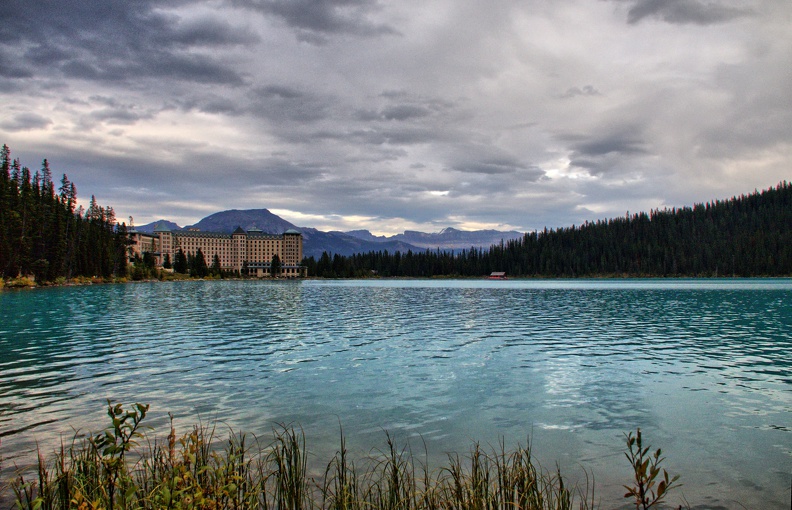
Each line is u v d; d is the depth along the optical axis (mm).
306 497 9805
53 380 21734
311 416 16406
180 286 148625
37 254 119875
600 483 11352
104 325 43438
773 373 23422
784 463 12609
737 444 13977
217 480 8320
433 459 12641
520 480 9453
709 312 56969
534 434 14766
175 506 7004
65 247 133000
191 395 19156
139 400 18422
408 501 8938
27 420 15820
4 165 131500
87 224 156875
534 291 119375
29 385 20734
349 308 65812
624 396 19219
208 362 26172
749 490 11078
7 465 11938
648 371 23906
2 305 62719
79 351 29547
